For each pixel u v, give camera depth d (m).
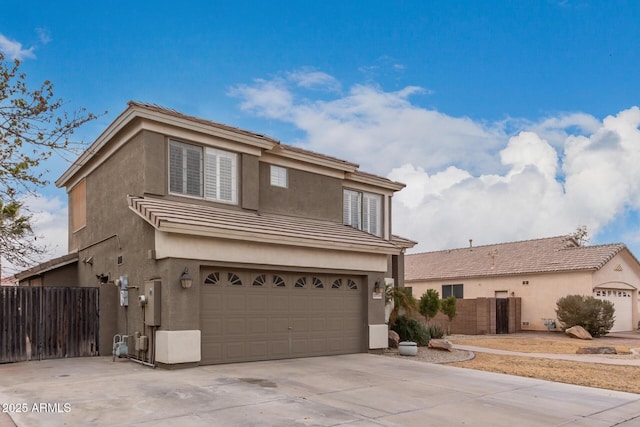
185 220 11.84
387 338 16.25
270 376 10.97
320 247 14.59
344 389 9.87
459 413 8.31
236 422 7.34
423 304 22.34
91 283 16.78
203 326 12.28
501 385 10.78
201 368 11.72
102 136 15.06
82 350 13.80
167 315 11.63
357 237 16.41
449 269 36.09
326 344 14.80
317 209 17.84
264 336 13.41
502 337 25.19
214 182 14.73
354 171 19.28
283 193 16.83
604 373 12.79
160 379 10.28
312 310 14.60
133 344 13.06
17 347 12.84
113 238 14.92
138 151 13.56
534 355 16.58
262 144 15.65
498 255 34.72
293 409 8.17
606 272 28.67
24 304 13.03
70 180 19.61
